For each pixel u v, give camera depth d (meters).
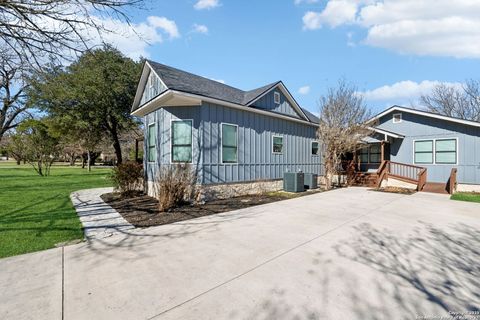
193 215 6.56
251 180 10.21
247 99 10.41
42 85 6.24
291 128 12.53
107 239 4.60
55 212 6.73
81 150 28.84
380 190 11.95
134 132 24.97
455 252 4.00
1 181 14.86
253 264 3.50
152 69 9.72
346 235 4.84
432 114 12.70
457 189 11.97
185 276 3.13
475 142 11.60
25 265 3.46
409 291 2.81
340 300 2.61
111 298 2.63
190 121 8.70
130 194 10.05
